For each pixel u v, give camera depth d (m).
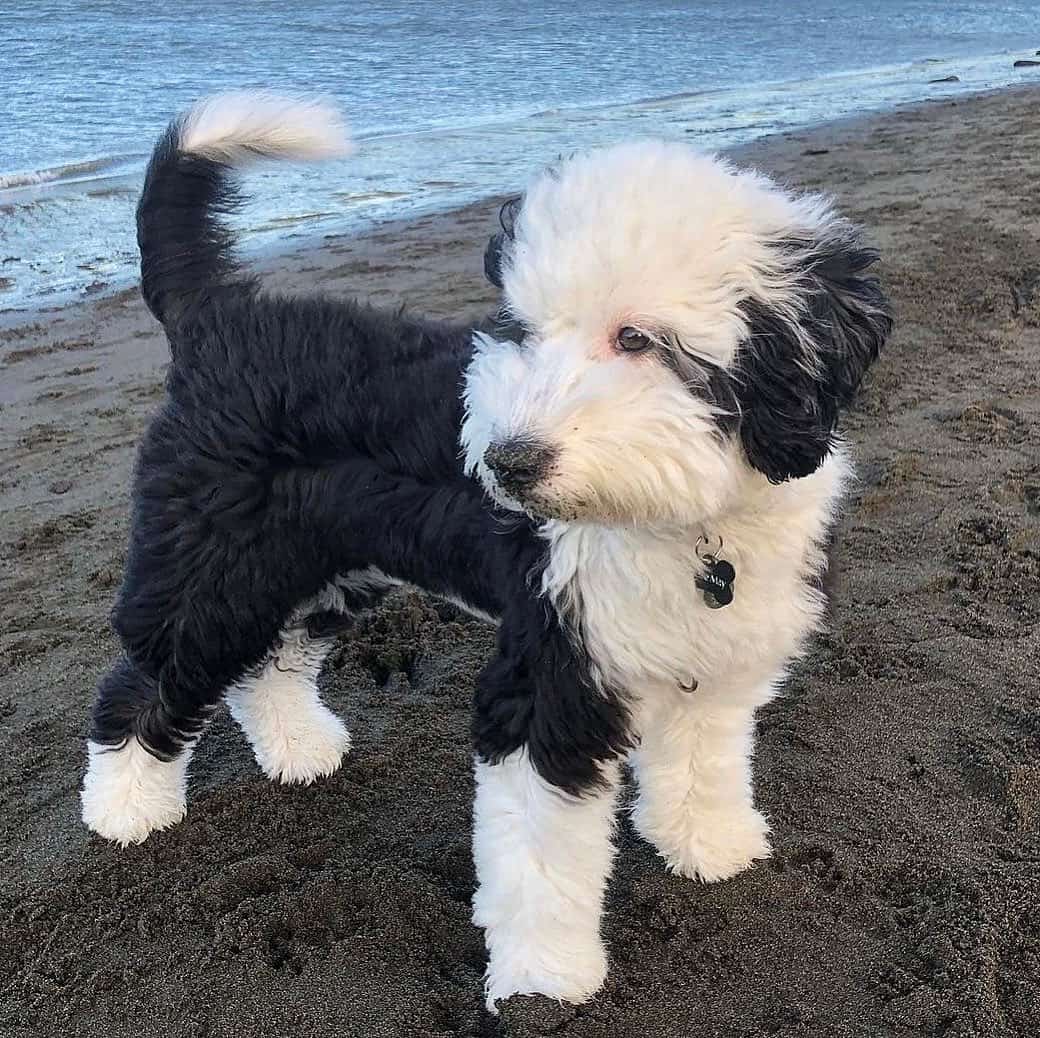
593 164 0.73
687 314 0.67
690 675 0.77
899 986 0.81
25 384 2.01
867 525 1.35
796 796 0.99
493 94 5.79
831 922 0.87
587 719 0.75
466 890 0.92
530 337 0.71
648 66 7.14
